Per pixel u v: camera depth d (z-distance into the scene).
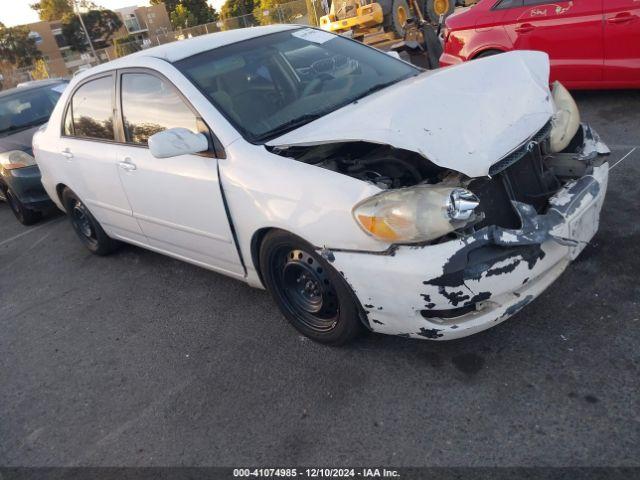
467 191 2.34
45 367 3.71
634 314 2.86
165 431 2.86
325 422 2.66
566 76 6.00
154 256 5.04
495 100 2.75
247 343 3.41
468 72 2.99
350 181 2.61
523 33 6.08
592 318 2.90
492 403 2.53
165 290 4.35
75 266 5.27
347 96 3.48
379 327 2.76
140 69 3.68
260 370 3.13
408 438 2.46
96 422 3.05
